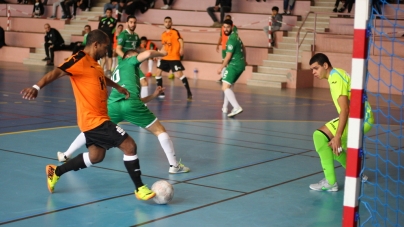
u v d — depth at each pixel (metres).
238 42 11.97
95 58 5.73
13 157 7.49
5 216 5.12
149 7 25.47
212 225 5.08
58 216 5.18
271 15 22.28
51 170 5.87
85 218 5.16
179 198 5.94
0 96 13.80
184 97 15.31
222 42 20.52
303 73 19.72
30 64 24.48
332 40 20.42
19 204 5.51
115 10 25.62
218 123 11.05
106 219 5.15
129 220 5.15
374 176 7.20
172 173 6.98
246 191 6.30
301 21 22.16
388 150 8.88
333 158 6.45
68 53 24.27
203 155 8.10
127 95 6.37
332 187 6.44
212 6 24.67
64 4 26.53
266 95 16.70
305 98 16.27
